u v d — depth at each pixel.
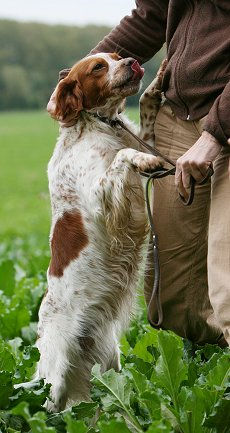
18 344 7.30
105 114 5.99
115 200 5.64
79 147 5.95
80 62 6.00
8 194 37.06
